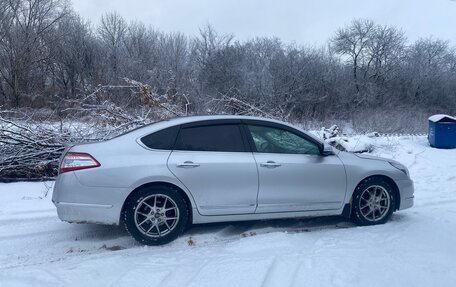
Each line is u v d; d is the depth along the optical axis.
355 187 5.81
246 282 3.91
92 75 27.89
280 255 4.55
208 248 4.96
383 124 20.78
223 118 5.51
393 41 42.19
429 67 43.25
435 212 6.57
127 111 10.12
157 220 5.09
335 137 12.83
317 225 5.95
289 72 32.62
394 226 5.74
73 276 4.14
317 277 3.98
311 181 5.58
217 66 34.09
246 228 5.78
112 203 4.93
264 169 5.38
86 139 8.80
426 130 21.00
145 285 3.90
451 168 10.67
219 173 5.23
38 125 8.80
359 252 4.65
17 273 4.22
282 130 5.69
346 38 42.62
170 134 5.28
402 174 6.04
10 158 8.38
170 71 23.41
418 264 4.30
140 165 5.02
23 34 30.89
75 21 34.00
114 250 5.02
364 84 38.44
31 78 29.70
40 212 6.45
